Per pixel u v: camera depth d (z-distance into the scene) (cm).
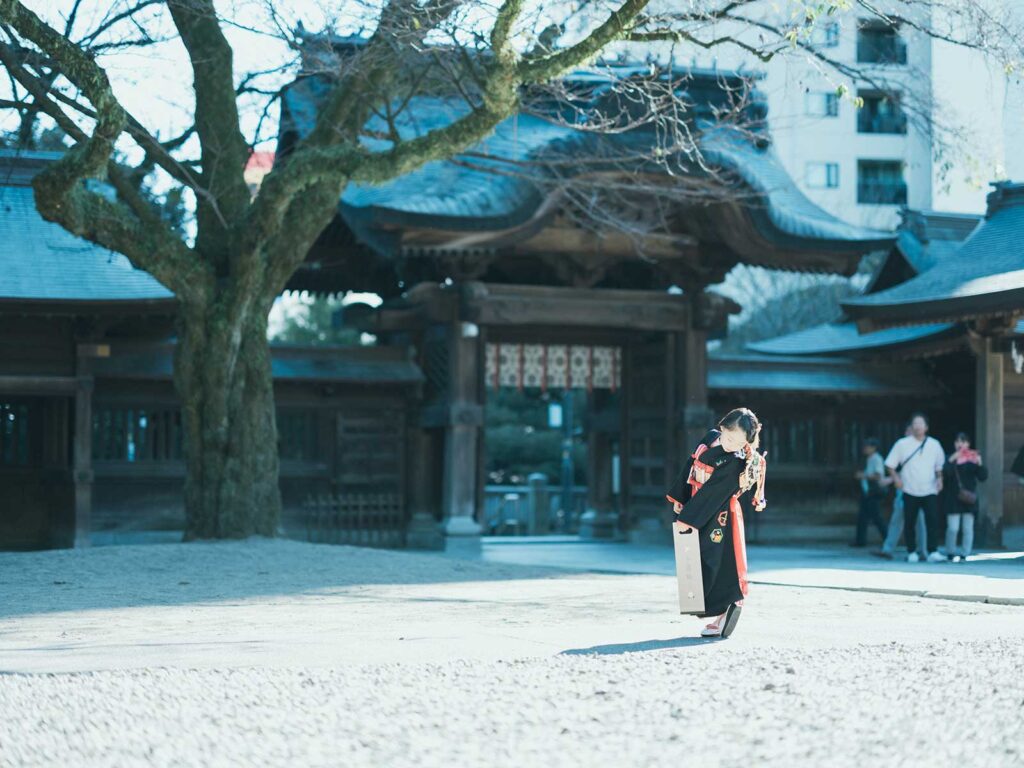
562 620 966
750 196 2166
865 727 505
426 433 2372
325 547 1638
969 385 2475
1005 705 548
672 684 613
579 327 2422
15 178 2194
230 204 1803
